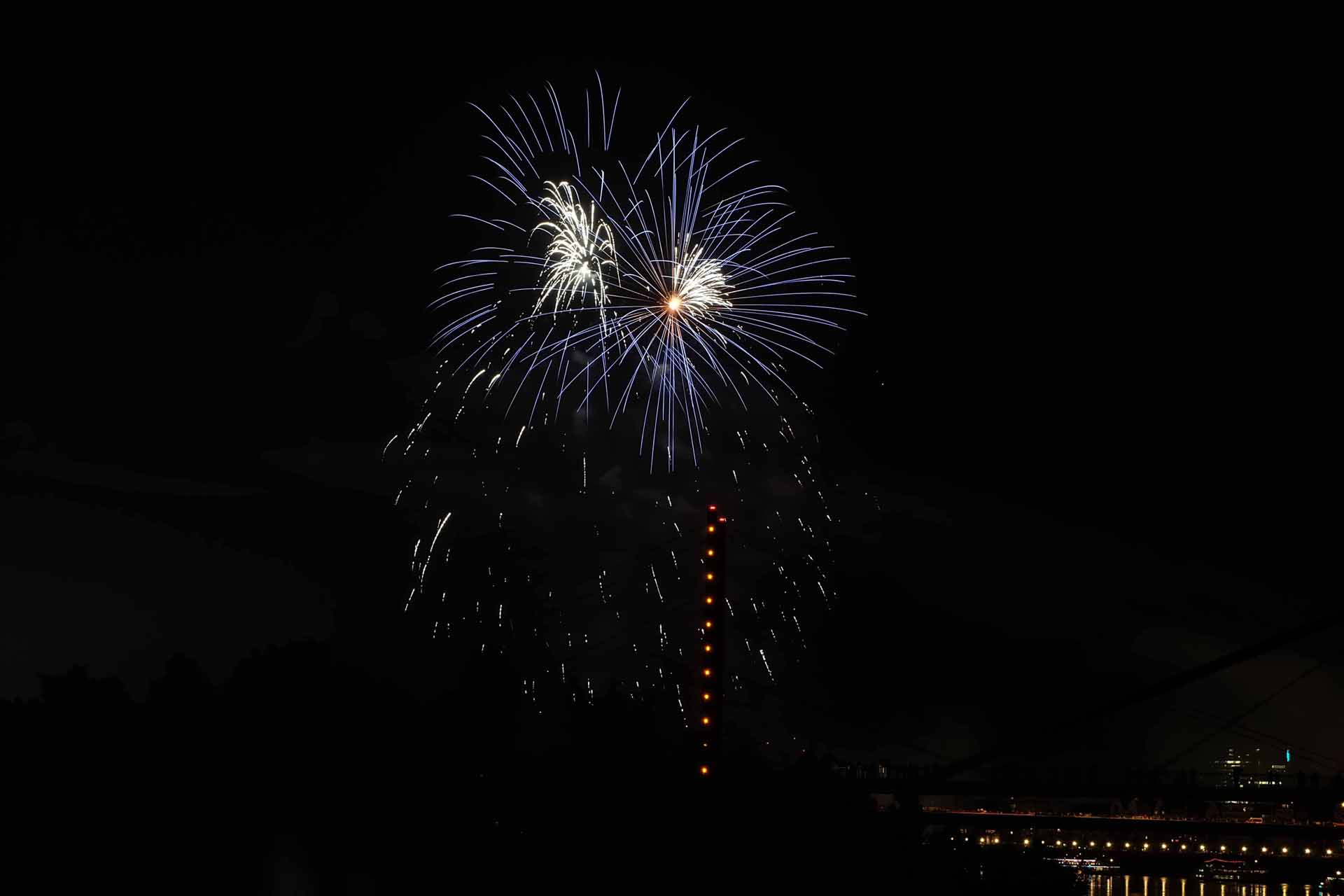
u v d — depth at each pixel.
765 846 74.62
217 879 70.81
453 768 78.00
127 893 68.75
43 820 70.81
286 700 78.50
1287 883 103.81
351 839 74.38
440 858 73.56
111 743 74.69
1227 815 101.12
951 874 79.94
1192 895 108.62
